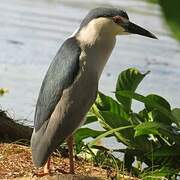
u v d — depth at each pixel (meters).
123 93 9.45
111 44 8.49
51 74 7.89
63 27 26.73
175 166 9.62
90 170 9.30
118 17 8.32
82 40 8.23
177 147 9.43
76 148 10.17
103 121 10.34
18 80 17.69
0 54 21.09
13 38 23.89
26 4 33.03
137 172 9.88
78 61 7.91
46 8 32.09
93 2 35.47
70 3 34.75
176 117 9.39
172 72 20.84
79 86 7.84
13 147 9.86
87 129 10.06
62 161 9.67
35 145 7.61
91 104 8.16
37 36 24.70
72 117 7.76
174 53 24.06
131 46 24.95
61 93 7.72
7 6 31.55
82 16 30.42
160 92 17.91
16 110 14.16
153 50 24.16
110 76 19.28
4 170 8.45
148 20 28.44
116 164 9.67
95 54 8.23
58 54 8.08
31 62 20.39
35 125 7.82
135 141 9.91
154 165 9.90
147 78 19.69
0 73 18.38
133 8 31.58
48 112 7.66
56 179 7.55
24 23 26.95
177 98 17.30
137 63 21.66
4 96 15.68
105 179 8.05
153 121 9.77
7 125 10.68
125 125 9.88
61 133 7.66
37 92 16.55
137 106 15.39
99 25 8.23
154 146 10.20
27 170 8.48
